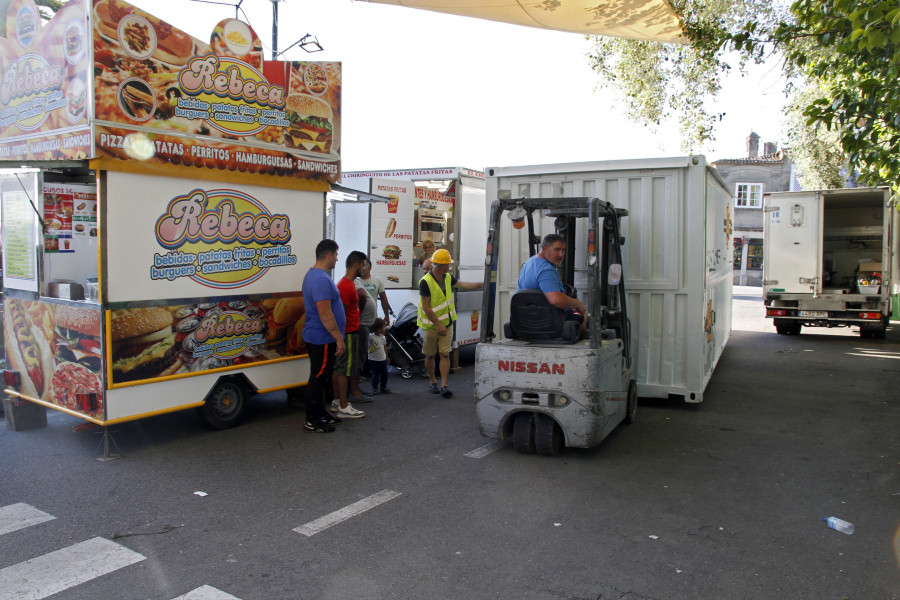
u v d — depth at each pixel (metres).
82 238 6.57
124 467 5.58
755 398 8.45
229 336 6.61
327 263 6.78
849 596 3.54
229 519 4.53
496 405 5.97
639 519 4.59
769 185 37.56
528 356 5.82
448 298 8.38
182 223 6.14
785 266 14.66
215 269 6.44
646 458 5.98
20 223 6.48
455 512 4.69
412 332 9.77
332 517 4.58
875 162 7.08
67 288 6.05
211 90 6.25
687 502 4.91
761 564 3.91
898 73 6.25
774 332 15.98
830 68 8.46
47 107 5.93
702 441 6.52
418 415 7.49
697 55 11.56
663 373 7.62
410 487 5.19
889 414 7.62
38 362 6.38
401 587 3.62
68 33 5.59
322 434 6.66
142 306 5.87
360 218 10.09
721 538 4.28
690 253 7.38
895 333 15.91
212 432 6.67
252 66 6.59
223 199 6.46
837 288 16.34
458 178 10.73
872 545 4.18
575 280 7.66
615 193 7.64
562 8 9.60
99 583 3.64
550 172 7.84
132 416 5.86
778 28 7.59
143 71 5.71
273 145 6.85
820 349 12.99
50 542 4.14
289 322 7.20
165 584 3.64
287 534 4.29
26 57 6.15
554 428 5.91
